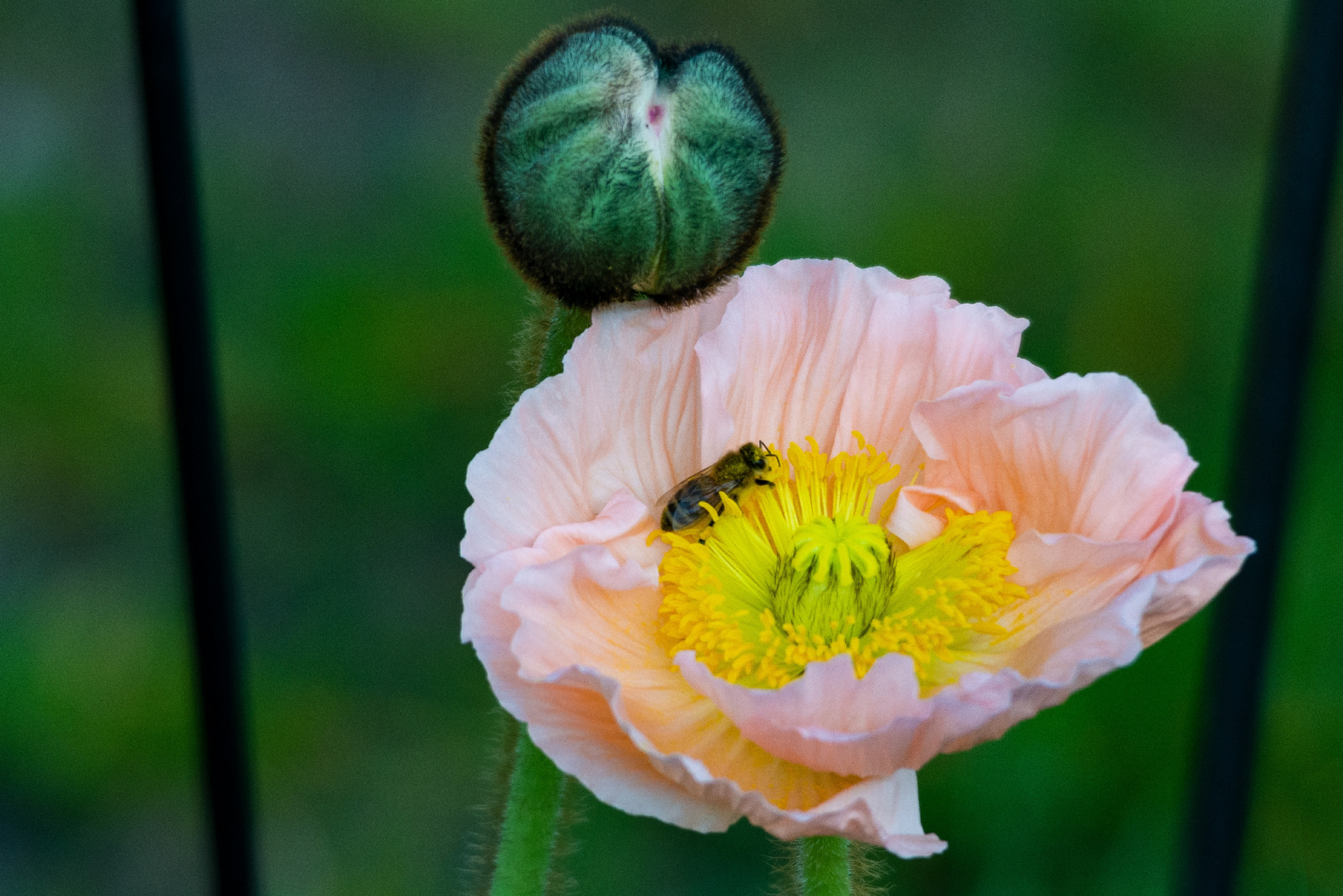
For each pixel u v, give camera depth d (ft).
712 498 1.65
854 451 1.67
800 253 2.74
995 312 1.66
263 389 2.61
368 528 2.49
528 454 1.62
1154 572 1.57
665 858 2.10
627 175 1.61
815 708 1.56
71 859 2.15
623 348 1.63
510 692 1.58
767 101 1.63
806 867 1.62
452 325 2.67
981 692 1.55
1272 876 2.07
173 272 1.66
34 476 2.55
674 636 1.63
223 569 1.68
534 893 1.63
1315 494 2.21
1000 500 1.64
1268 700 2.10
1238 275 2.66
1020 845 2.06
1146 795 2.06
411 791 2.18
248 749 1.70
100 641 2.27
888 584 1.64
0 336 2.68
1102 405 1.61
